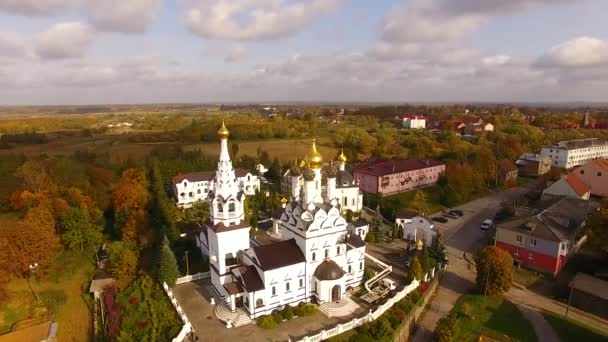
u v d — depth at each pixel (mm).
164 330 52531
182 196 112875
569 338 52906
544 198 97750
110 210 96250
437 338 53531
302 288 57938
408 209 107375
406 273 68250
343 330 51500
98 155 150750
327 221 57688
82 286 67125
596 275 66750
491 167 131250
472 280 68875
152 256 73000
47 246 64812
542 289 65062
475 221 98375
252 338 50719
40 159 118875
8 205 87375
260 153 171000
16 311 58531
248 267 56750
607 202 79062
